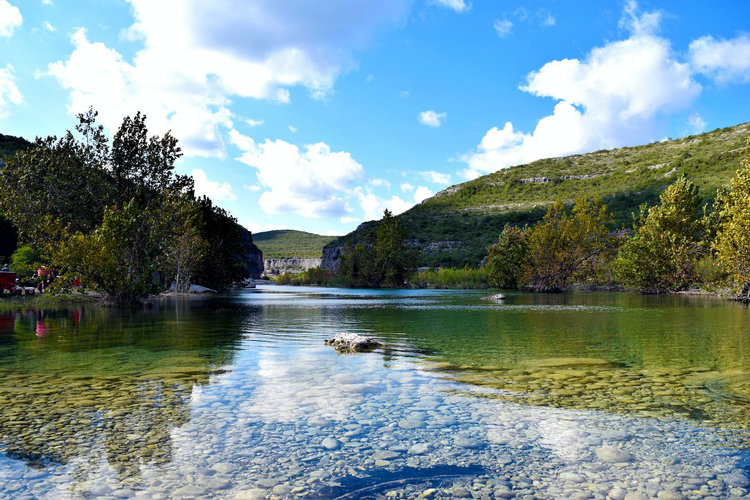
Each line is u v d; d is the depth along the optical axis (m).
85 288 24.38
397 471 3.35
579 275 45.75
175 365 7.39
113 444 3.86
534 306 23.84
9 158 30.05
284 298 35.69
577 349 9.08
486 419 4.57
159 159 32.47
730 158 86.50
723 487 3.08
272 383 6.12
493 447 3.83
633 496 2.95
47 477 3.22
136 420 4.50
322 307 23.80
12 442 3.89
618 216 73.94
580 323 14.49
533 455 3.66
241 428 4.28
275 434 4.13
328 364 7.50
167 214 30.11
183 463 3.48
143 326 13.70
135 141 32.31
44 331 12.22
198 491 3.01
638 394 5.54
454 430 4.25
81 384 6.05
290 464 3.47
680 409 4.90
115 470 3.34
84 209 31.08
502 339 10.67
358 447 3.83
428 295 41.16
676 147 117.94
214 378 6.44
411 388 5.86
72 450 3.72
